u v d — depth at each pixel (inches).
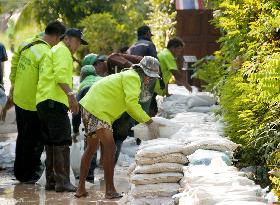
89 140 588.7
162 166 518.0
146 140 606.2
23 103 657.6
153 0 1567.4
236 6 676.7
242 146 570.3
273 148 522.9
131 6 2003.0
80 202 573.9
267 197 422.9
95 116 577.9
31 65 652.1
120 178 681.0
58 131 619.8
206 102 912.9
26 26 1737.2
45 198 592.1
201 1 1290.6
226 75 773.9
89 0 1932.8
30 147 668.1
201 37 1288.1
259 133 550.0
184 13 1288.1
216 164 491.8
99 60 740.0
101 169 734.5
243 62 655.8
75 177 679.7
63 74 608.4
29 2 1648.6
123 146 780.0
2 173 711.7
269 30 587.2
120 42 1900.8
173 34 1393.9
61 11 1910.7
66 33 627.5
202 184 446.0
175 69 941.2
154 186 516.1
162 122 596.7
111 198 586.6
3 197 596.1
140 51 852.6
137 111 577.9
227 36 733.3
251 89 550.9
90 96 584.7
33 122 663.8
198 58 1286.9
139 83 577.6
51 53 621.9
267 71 477.7
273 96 484.1
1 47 947.3
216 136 576.4
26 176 671.1
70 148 691.4
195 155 519.2
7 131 901.8
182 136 591.5
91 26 1867.6
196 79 1230.3
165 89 959.6
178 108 918.4
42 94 618.5
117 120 643.5
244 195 414.0
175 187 514.3
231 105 630.5
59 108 616.4
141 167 521.3
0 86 780.0
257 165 577.9
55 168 622.5
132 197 535.2
